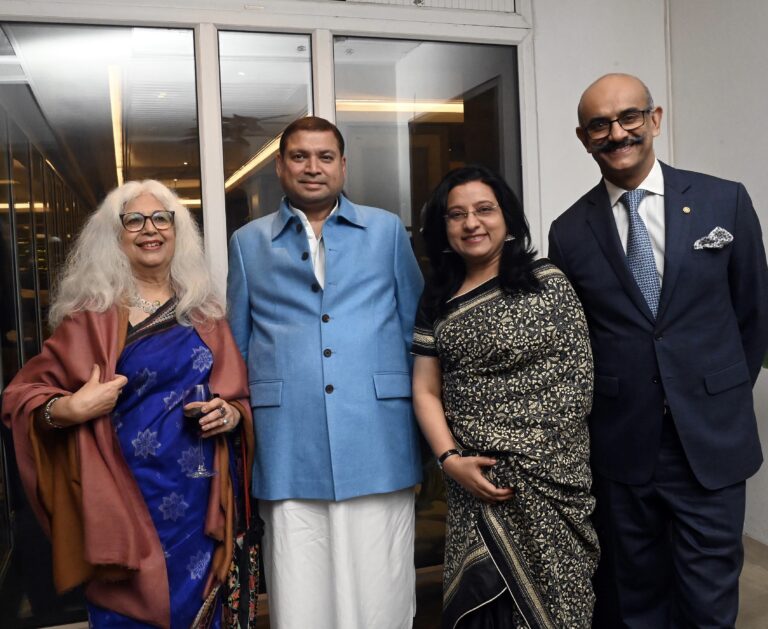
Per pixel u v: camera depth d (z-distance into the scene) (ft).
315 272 7.14
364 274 7.19
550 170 10.43
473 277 6.79
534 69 10.34
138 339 6.39
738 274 6.82
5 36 8.80
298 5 9.45
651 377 6.70
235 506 6.83
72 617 9.36
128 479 6.20
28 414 6.14
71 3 8.75
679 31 10.74
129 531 6.03
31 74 8.91
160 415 6.35
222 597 6.76
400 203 10.18
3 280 9.01
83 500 5.96
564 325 6.38
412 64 10.11
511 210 6.57
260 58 9.53
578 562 6.41
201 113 9.25
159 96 9.24
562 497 6.33
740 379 6.76
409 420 7.28
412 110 10.16
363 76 9.96
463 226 6.51
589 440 6.92
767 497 10.07
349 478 6.88
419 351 6.94
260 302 7.27
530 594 6.28
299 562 7.07
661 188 6.81
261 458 7.09
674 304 6.61
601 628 7.50
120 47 9.09
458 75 10.28
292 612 7.06
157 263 6.55
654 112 6.77
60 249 9.05
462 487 6.60
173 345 6.47
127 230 6.47
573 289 6.76
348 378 6.97
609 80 6.63
